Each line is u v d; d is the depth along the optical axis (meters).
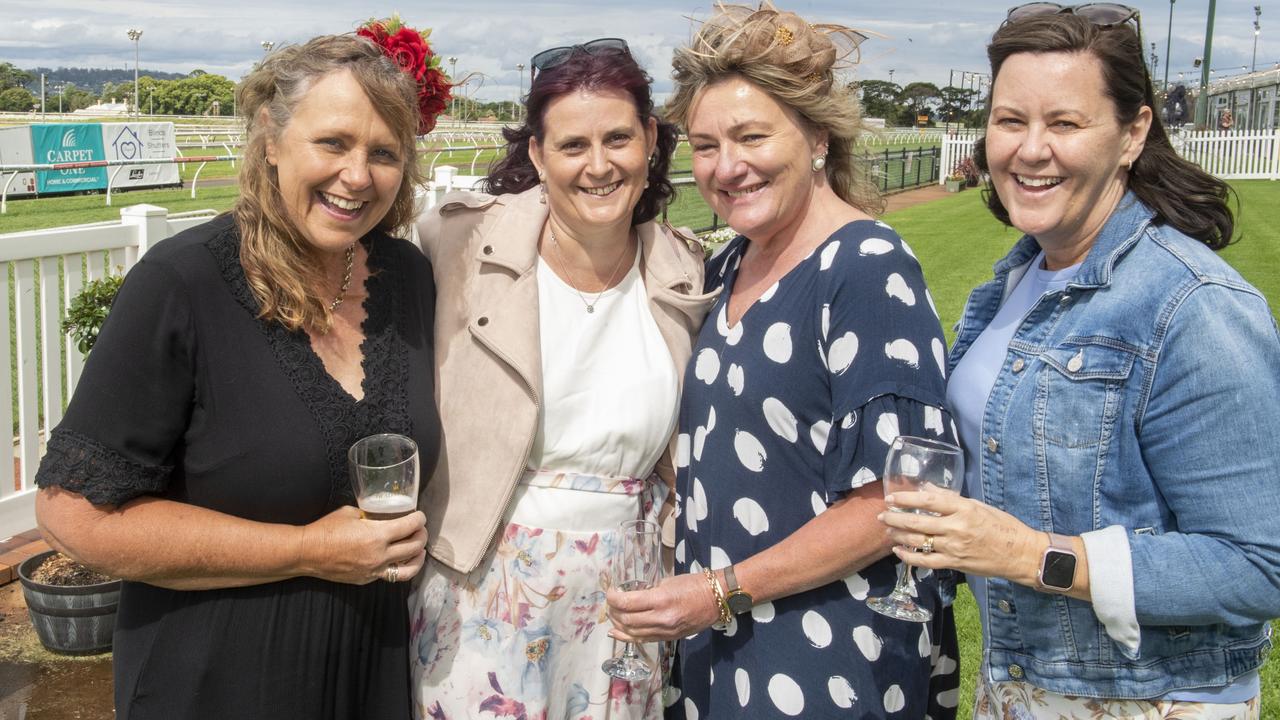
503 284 2.45
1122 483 1.86
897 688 2.20
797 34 2.19
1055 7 1.92
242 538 1.97
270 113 1.99
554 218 2.52
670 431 2.57
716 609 2.20
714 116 2.23
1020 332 2.00
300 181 1.98
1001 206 2.24
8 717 3.42
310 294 2.07
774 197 2.22
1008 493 1.98
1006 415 1.97
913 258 2.14
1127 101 1.86
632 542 2.21
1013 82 1.91
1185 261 1.83
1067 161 1.88
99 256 5.03
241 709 2.05
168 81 96.06
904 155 28.27
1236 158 29.19
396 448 2.05
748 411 2.24
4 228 14.60
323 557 2.01
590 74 2.31
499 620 2.39
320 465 2.04
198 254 1.99
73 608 3.72
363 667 2.21
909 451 1.87
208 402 1.99
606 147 2.35
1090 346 1.87
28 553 4.55
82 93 122.31
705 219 11.87
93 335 4.05
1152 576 1.75
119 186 22.36
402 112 2.04
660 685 2.65
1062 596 1.93
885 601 2.13
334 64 1.98
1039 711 2.00
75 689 3.61
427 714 2.43
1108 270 1.88
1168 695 1.89
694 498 2.38
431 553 2.39
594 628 2.48
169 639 2.04
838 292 2.12
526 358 2.37
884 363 2.04
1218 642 1.88
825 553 2.11
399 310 2.28
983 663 2.17
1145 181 1.93
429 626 2.43
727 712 2.35
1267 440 1.72
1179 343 1.77
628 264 2.61
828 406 2.16
